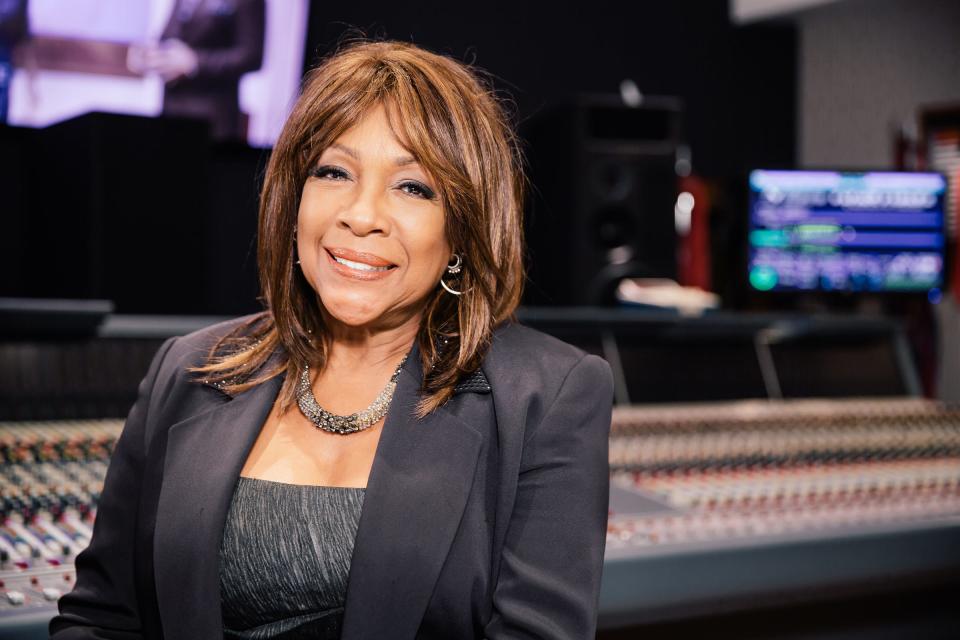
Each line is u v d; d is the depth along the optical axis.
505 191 1.22
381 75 1.15
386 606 1.09
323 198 1.15
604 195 2.93
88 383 2.18
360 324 1.16
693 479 1.82
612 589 1.38
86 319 2.12
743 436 2.18
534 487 1.16
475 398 1.20
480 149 1.18
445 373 1.21
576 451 1.17
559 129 3.02
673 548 1.42
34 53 2.98
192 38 3.17
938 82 4.30
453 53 3.88
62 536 1.36
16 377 2.12
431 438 1.17
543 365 1.22
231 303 3.19
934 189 3.20
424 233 1.15
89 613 1.17
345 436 1.22
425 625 1.13
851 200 3.17
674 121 2.98
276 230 1.23
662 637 1.89
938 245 3.21
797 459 1.97
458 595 1.12
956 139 4.18
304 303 1.27
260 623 1.16
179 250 2.54
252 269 3.22
